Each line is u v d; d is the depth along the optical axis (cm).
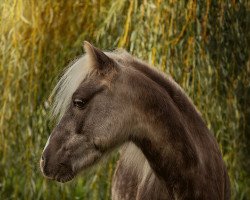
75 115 702
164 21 1060
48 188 1136
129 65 723
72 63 779
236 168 1108
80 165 703
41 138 1128
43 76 1135
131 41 1054
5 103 1134
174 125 697
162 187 713
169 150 697
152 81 712
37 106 1137
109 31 1101
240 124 1127
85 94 696
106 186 1105
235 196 1104
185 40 1061
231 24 1098
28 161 1133
